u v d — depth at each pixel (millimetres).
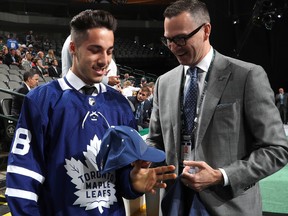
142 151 1049
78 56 1094
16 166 1028
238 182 1172
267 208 2766
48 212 1070
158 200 2213
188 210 1281
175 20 1205
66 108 1102
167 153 1353
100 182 1107
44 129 1081
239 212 1243
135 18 17953
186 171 1154
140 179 1104
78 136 1097
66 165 1073
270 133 1191
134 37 17484
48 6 16266
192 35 1207
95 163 1101
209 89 1272
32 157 1053
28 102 1086
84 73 1104
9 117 3344
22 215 996
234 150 1233
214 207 1240
